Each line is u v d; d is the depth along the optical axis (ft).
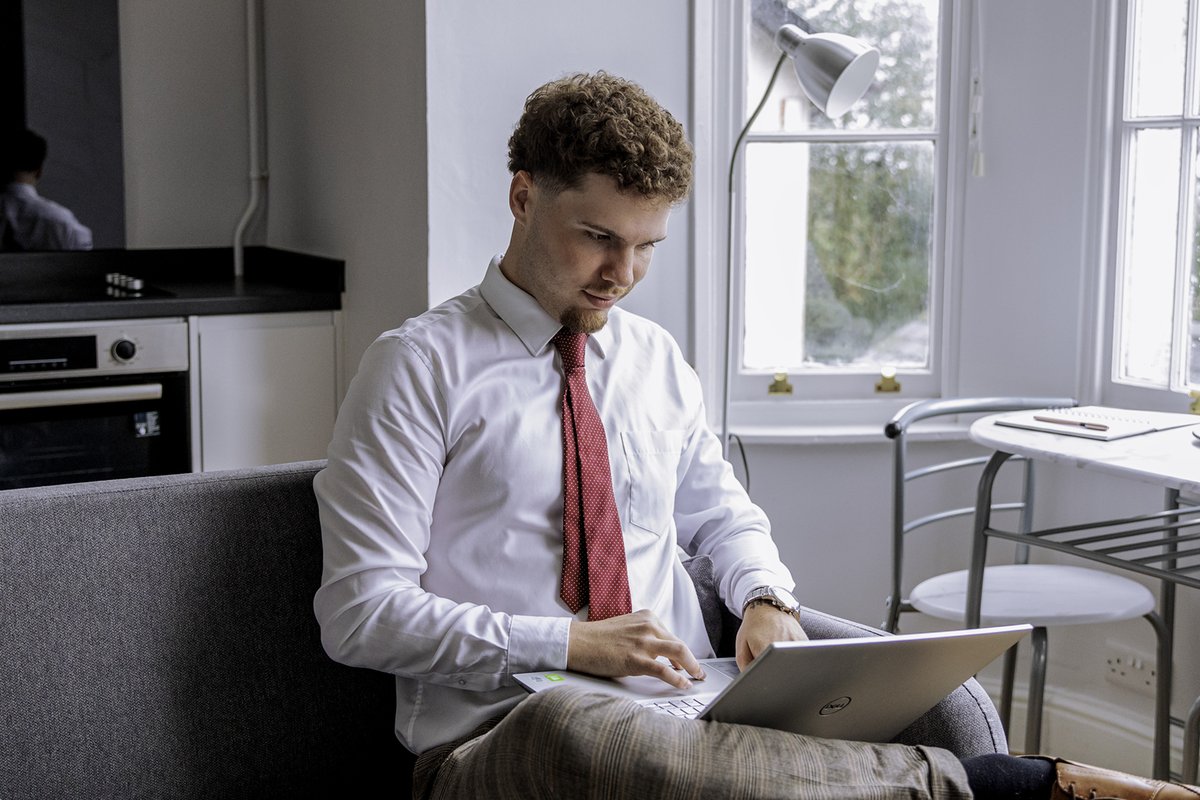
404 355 5.23
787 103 9.75
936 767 4.31
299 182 10.84
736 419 9.99
